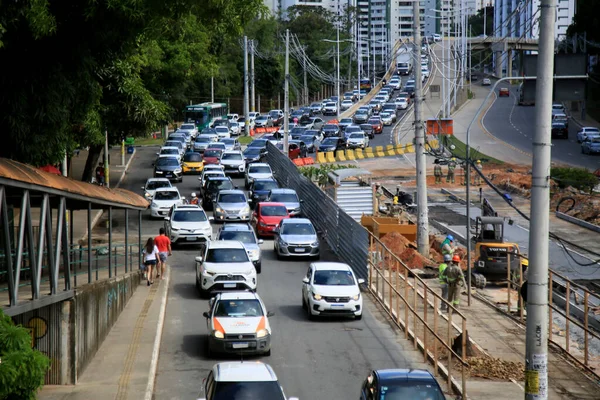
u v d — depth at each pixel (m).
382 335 41.16
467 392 32.28
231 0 39.28
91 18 38.62
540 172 25.11
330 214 65.88
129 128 73.94
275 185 82.81
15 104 39.00
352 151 128.62
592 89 183.62
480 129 158.25
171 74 100.88
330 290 43.53
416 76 57.38
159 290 50.09
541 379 25.38
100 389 30.77
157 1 38.00
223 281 47.78
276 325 42.81
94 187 37.62
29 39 38.62
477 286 53.75
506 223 77.56
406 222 68.25
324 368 35.38
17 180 23.92
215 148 111.88
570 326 45.19
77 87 42.22
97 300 36.25
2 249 36.47
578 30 160.38
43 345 31.25
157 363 35.66
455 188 98.75
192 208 65.06
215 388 26.16
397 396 25.47
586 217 78.44
